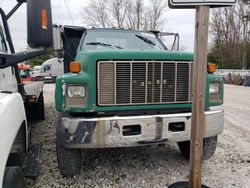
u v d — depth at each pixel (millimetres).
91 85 3260
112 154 4676
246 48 44062
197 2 2654
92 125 3180
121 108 3371
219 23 47188
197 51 2770
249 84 21703
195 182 2936
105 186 3586
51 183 3633
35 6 2033
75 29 5348
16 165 2535
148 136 3328
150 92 3463
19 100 2662
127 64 3350
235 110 9492
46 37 2080
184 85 3609
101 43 4840
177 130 3469
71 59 5477
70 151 3500
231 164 4355
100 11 32906
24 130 2930
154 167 4176
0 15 3672
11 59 2221
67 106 3256
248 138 5871
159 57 3453
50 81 16203
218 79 3752
